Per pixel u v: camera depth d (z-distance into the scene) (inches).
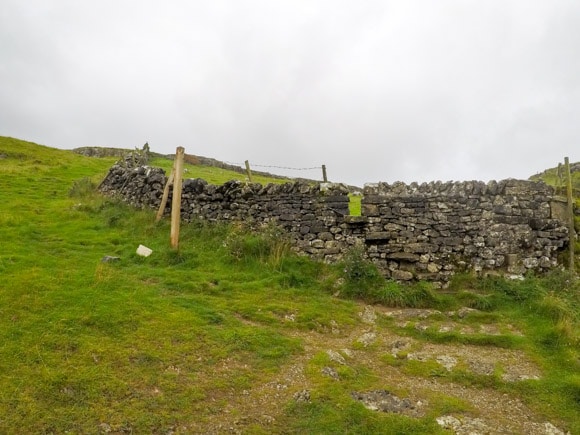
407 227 490.9
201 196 589.3
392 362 326.3
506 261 472.4
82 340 296.5
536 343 351.6
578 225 496.1
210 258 499.8
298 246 518.6
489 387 297.3
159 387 263.6
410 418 255.9
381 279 463.2
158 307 359.9
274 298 420.2
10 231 533.6
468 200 487.5
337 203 514.9
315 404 262.2
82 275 408.5
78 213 659.4
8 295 343.6
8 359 267.6
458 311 415.2
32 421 224.7
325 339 359.6
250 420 246.5
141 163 1002.1
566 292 422.6
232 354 311.6
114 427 228.4
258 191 556.4
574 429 256.2
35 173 1006.4
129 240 554.6
